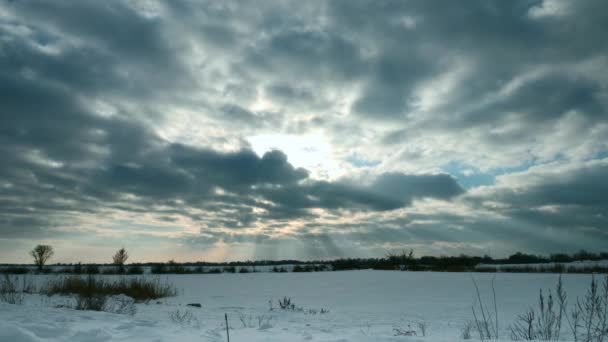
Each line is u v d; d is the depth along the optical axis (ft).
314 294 60.13
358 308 43.62
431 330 27.84
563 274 83.35
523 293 51.93
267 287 72.33
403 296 53.62
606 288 25.77
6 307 30.63
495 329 28.37
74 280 54.60
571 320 30.71
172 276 106.73
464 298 49.34
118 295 51.80
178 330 21.09
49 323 20.68
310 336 19.93
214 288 70.44
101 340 17.07
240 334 20.94
